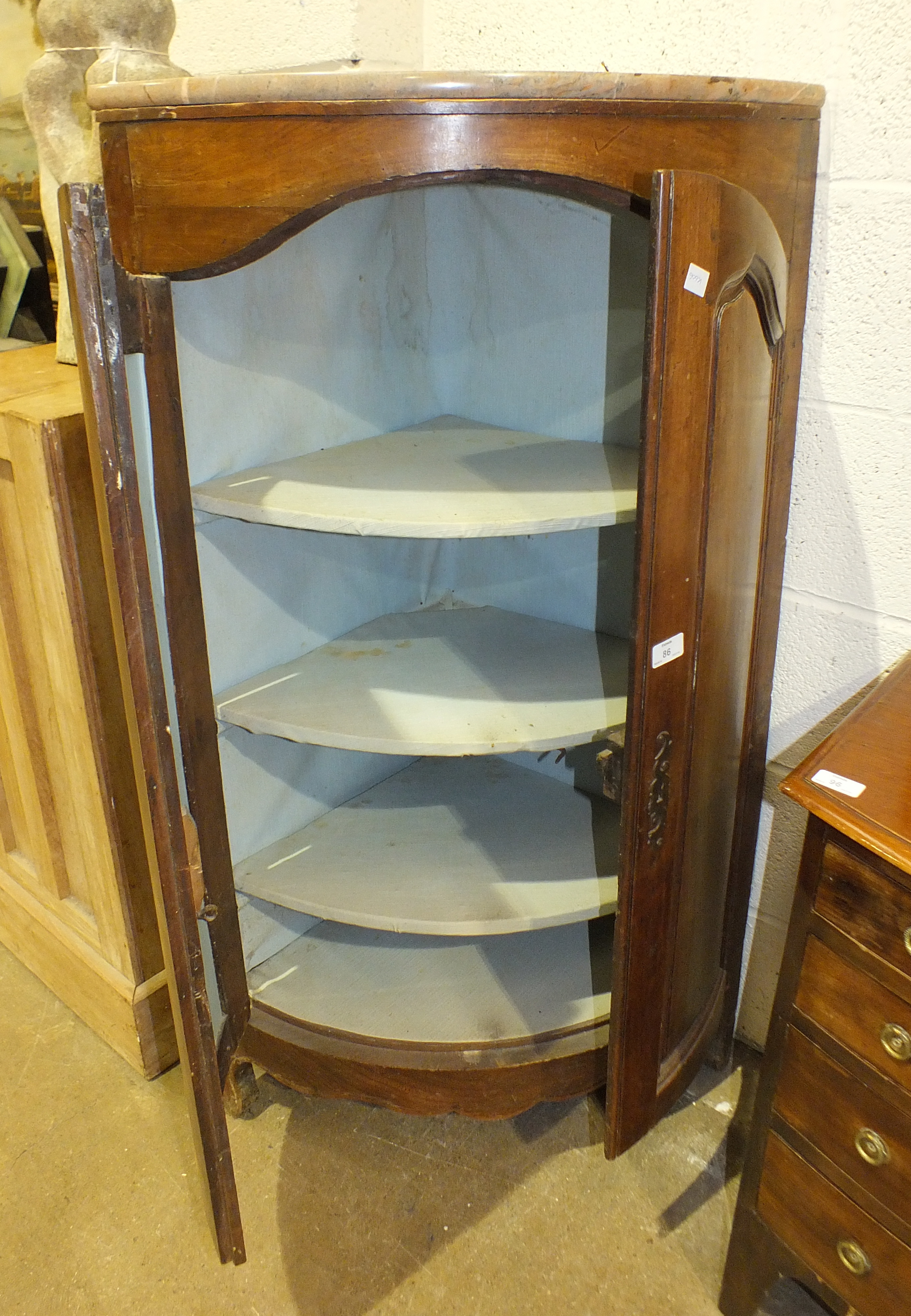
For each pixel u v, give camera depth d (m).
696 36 1.25
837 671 1.43
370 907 1.42
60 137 1.50
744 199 0.98
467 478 1.33
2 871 1.89
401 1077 1.40
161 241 0.99
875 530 1.32
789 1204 1.15
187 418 1.24
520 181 0.95
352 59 1.45
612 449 1.46
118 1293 1.34
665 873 1.19
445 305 1.56
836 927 0.99
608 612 1.60
